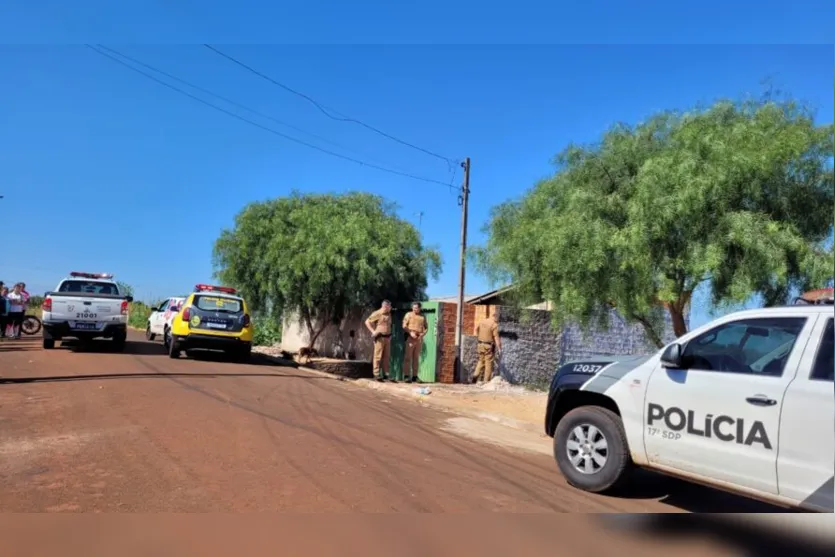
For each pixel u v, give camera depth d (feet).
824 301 16.99
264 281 65.77
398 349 58.08
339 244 58.85
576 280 31.09
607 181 32.63
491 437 29.01
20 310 64.90
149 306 131.44
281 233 64.75
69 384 34.58
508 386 48.93
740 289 26.48
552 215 33.09
